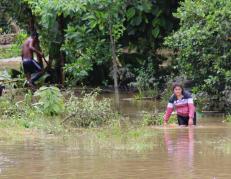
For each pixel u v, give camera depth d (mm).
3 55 52906
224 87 24438
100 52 31109
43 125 19891
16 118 21359
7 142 16734
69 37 30984
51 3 29219
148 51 32625
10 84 29031
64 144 16219
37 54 32188
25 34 36656
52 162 13508
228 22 24109
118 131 18438
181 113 20828
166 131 18781
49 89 23047
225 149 14891
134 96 30172
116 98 28203
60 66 33875
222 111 24672
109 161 13477
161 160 13477
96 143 16312
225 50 24281
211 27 24312
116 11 29031
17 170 12680
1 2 35719
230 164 12914
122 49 32781
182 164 12969
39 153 14766
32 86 30906
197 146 15438
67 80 32531
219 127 19828
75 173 12273
